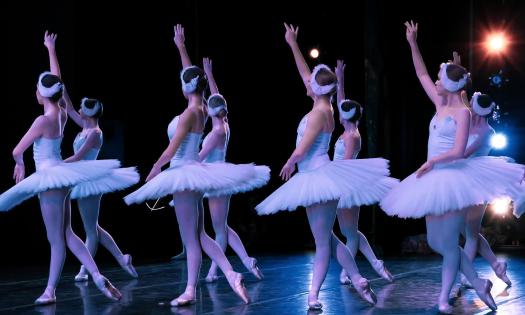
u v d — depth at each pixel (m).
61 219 7.48
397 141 13.80
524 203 7.43
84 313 6.83
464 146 6.29
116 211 13.90
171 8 14.00
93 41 13.42
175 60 14.01
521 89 14.68
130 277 9.52
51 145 7.53
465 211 6.45
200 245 7.37
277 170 15.48
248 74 15.30
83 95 13.27
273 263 11.06
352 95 14.72
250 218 14.61
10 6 12.23
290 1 14.99
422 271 9.71
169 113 14.03
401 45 13.76
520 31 14.63
